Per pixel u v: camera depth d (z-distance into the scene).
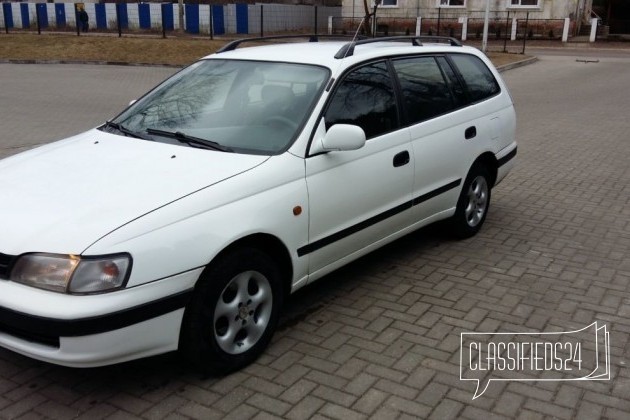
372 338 3.92
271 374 3.52
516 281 4.80
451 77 5.35
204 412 3.18
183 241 3.13
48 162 3.81
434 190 4.97
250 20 35.06
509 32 34.72
